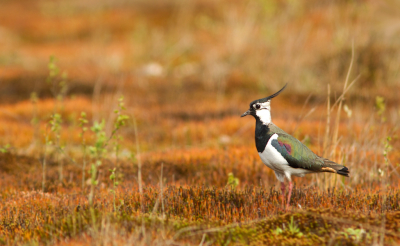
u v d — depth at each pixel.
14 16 42.28
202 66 25.83
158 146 15.42
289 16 27.55
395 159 11.61
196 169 11.88
